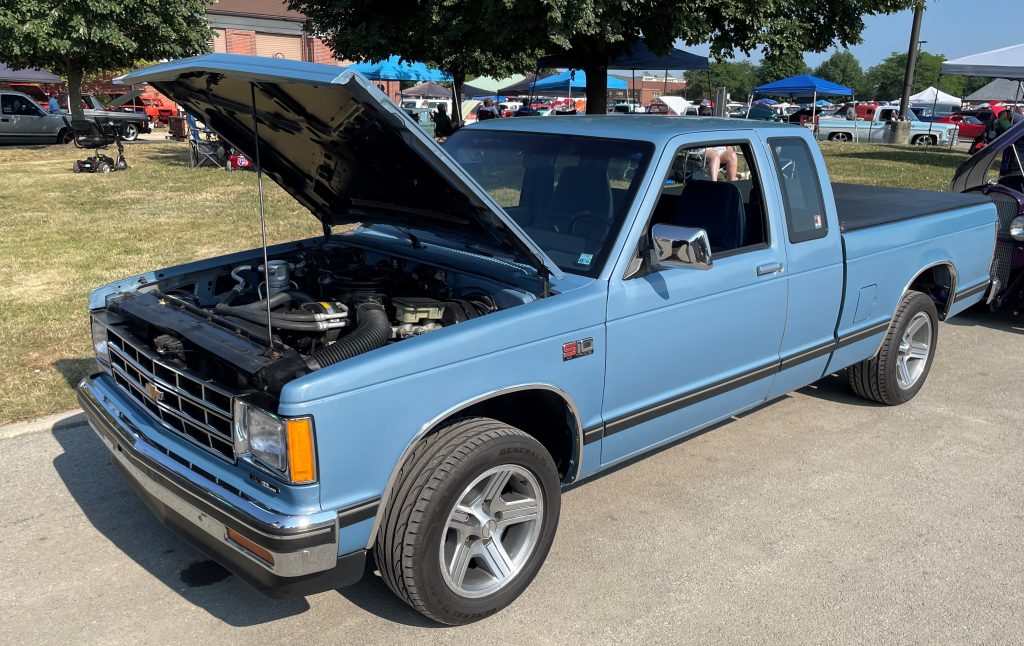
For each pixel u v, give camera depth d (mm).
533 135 4328
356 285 3756
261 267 3977
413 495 2973
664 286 3770
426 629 3297
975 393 6027
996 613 3480
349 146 3430
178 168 19156
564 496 4410
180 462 3113
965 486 4602
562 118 4605
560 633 3289
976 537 4070
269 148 3953
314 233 10992
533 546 3428
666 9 14391
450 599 3170
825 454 4973
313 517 2771
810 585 3646
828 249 4684
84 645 3158
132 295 3787
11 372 5770
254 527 2748
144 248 9969
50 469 4531
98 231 11070
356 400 2807
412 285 3787
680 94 87125
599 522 4145
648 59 18531
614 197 3818
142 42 24844
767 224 4340
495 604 3324
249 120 3674
